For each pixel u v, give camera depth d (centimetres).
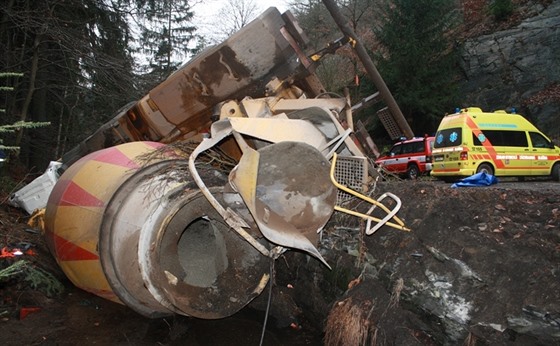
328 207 437
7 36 1307
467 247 383
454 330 355
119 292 476
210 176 484
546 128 1936
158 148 543
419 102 2153
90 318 508
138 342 450
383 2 2752
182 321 498
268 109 601
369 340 402
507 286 346
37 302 533
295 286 527
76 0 1273
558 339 304
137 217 452
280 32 594
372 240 459
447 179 1328
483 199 430
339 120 554
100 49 1335
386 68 2242
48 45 1375
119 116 745
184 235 537
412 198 475
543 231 363
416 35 2217
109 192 481
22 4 1218
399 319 393
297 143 425
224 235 466
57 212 515
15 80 1345
